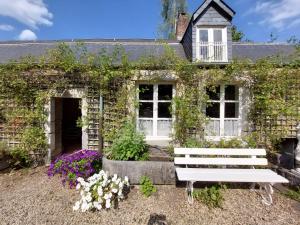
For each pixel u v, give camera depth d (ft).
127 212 12.85
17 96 22.50
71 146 30.37
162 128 24.97
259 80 23.02
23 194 15.12
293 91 22.81
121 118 23.12
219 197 14.07
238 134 24.35
